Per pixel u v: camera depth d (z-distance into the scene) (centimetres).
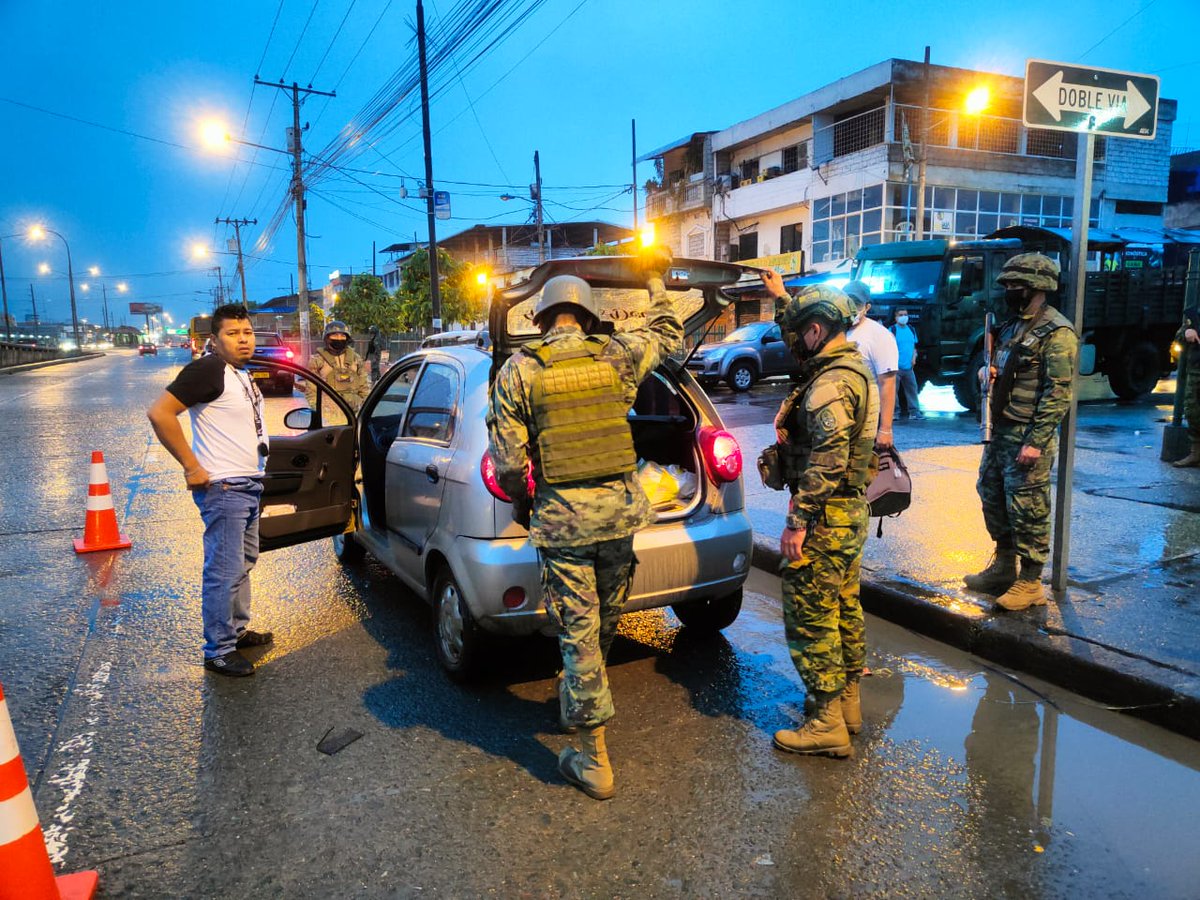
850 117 2772
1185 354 764
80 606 497
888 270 1373
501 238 5456
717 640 435
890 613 453
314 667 403
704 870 247
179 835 268
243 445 392
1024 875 242
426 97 2144
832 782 294
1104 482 700
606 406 279
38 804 287
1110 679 348
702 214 3459
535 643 429
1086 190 415
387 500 447
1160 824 266
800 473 311
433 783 298
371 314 4059
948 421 1162
